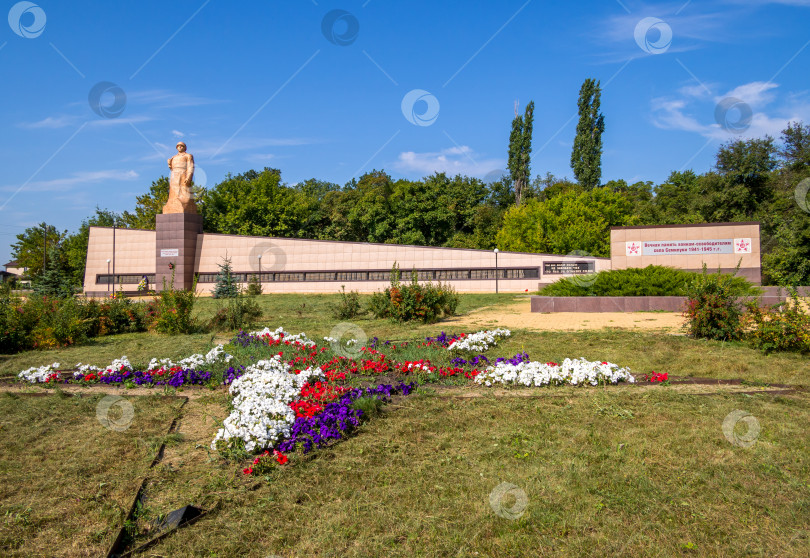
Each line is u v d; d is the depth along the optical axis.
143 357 9.97
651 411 5.53
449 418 5.47
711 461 4.23
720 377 7.09
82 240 46.03
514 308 18.20
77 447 4.87
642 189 53.97
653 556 3.02
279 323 15.18
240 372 7.60
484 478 4.02
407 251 31.47
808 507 3.48
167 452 4.78
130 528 3.37
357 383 7.10
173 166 33.78
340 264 32.47
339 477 4.10
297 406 5.44
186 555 3.10
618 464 4.22
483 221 45.34
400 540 3.25
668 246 23.66
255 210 45.34
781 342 8.45
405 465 4.32
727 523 3.34
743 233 22.84
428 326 13.44
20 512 3.63
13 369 9.06
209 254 34.06
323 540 3.23
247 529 3.38
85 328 12.56
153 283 35.00
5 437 5.16
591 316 14.42
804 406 5.62
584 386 6.75
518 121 44.66
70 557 3.09
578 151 43.53
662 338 10.05
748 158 33.31
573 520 3.40
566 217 36.38
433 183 48.47
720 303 9.80
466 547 3.14
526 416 5.48
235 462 4.44
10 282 14.73
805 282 22.05
